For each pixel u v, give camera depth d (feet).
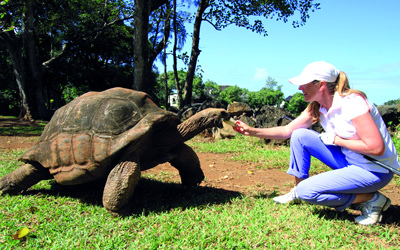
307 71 8.79
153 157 11.52
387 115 26.43
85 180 10.80
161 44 62.44
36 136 34.99
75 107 11.67
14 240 8.27
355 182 8.67
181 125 11.38
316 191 9.09
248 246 7.98
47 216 10.02
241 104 33.88
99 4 61.57
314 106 9.72
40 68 64.44
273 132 10.91
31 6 59.82
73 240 8.51
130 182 9.79
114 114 10.61
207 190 13.38
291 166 10.69
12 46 59.82
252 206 11.16
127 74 101.55
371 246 7.94
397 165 8.75
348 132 8.52
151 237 8.54
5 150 24.00
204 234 8.58
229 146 27.14
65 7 61.26
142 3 39.91
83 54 95.25
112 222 9.59
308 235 8.59
